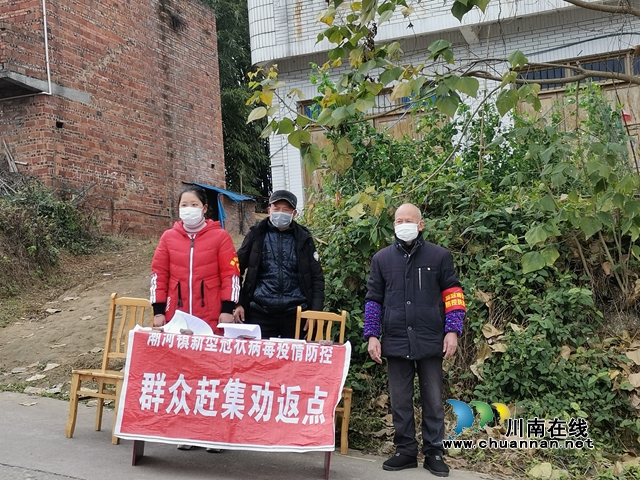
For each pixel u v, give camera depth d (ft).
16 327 26.58
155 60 52.21
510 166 22.53
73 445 15.21
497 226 19.83
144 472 13.57
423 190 20.58
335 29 15.78
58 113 41.98
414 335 14.56
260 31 35.83
